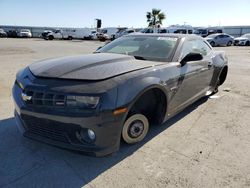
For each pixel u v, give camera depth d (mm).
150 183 2355
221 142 3186
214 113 4234
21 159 2701
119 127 2523
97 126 2379
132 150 2926
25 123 2680
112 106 2400
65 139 2465
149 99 3076
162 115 3270
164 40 3852
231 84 6512
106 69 2703
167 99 3174
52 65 2902
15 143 3027
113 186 2305
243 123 3814
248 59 13055
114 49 3967
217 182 2385
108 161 2701
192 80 3803
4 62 9672
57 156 2771
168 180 2404
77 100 2334
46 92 2439
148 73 2863
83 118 2326
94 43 28234
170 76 3170
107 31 42406
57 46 20922
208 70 4402
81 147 2426
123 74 2656
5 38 35219
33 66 3062
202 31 31172
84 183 2342
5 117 3814
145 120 3049
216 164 2688
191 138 3273
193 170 2570
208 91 4777
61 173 2480
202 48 4512
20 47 18031
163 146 3043
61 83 2471
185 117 4020
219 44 26750
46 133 2570
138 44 3895
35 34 44281
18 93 2758
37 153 2822
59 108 2387
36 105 2498
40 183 2328
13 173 2463
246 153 2928
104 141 2459
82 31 39938
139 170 2555
